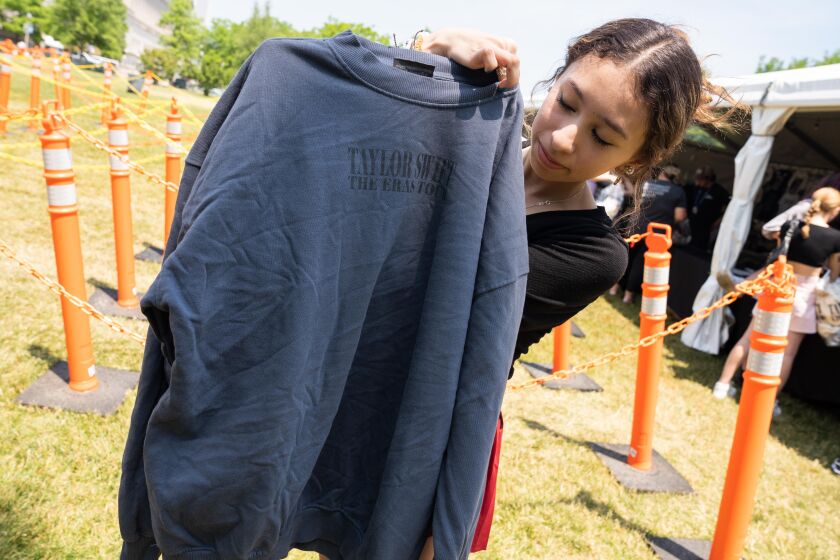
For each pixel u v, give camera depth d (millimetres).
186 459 1210
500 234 1220
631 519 3490
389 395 1380
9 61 7824
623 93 1209
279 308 1157
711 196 9039
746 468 2834
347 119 1156
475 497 1268
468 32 1226
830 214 5145
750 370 2771
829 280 5285
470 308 1237
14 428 3080
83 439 3113
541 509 3395
